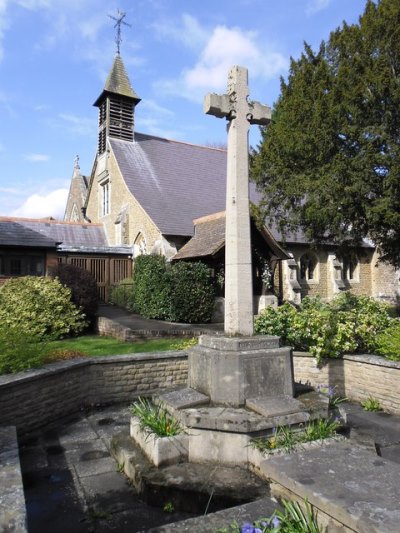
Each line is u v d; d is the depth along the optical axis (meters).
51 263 17.73
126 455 4.55
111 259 21.81
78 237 25.19
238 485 3.88
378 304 10.38
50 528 3.54
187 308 14.45
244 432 4.23
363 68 13.40
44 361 6.87
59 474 4.57
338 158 12.90
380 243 15.38
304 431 4.45
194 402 4.70
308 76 14.99
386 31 13.56
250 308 5.15
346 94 13.12
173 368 7.75
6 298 11.84
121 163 24.11
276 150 15.04
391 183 12.38
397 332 6.88
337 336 7.21
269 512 2.73
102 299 21.33
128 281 19.53
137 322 14.36
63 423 6.26
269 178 15.86
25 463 4.87
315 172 14.26
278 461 2.75
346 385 7.18
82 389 6.96
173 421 4.60
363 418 6.22
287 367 4.92
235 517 2.71
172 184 24.36
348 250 17.09
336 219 13.42
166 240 19.62
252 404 4.54
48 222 25.05
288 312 8.21
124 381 7.36
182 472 4.14
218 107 5.13
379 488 2.34
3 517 2.73
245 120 5.27
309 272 23.28
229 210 5.21
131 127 26.44
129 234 22.89
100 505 3.90
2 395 5.53
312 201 13.70
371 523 1.98
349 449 2.96
